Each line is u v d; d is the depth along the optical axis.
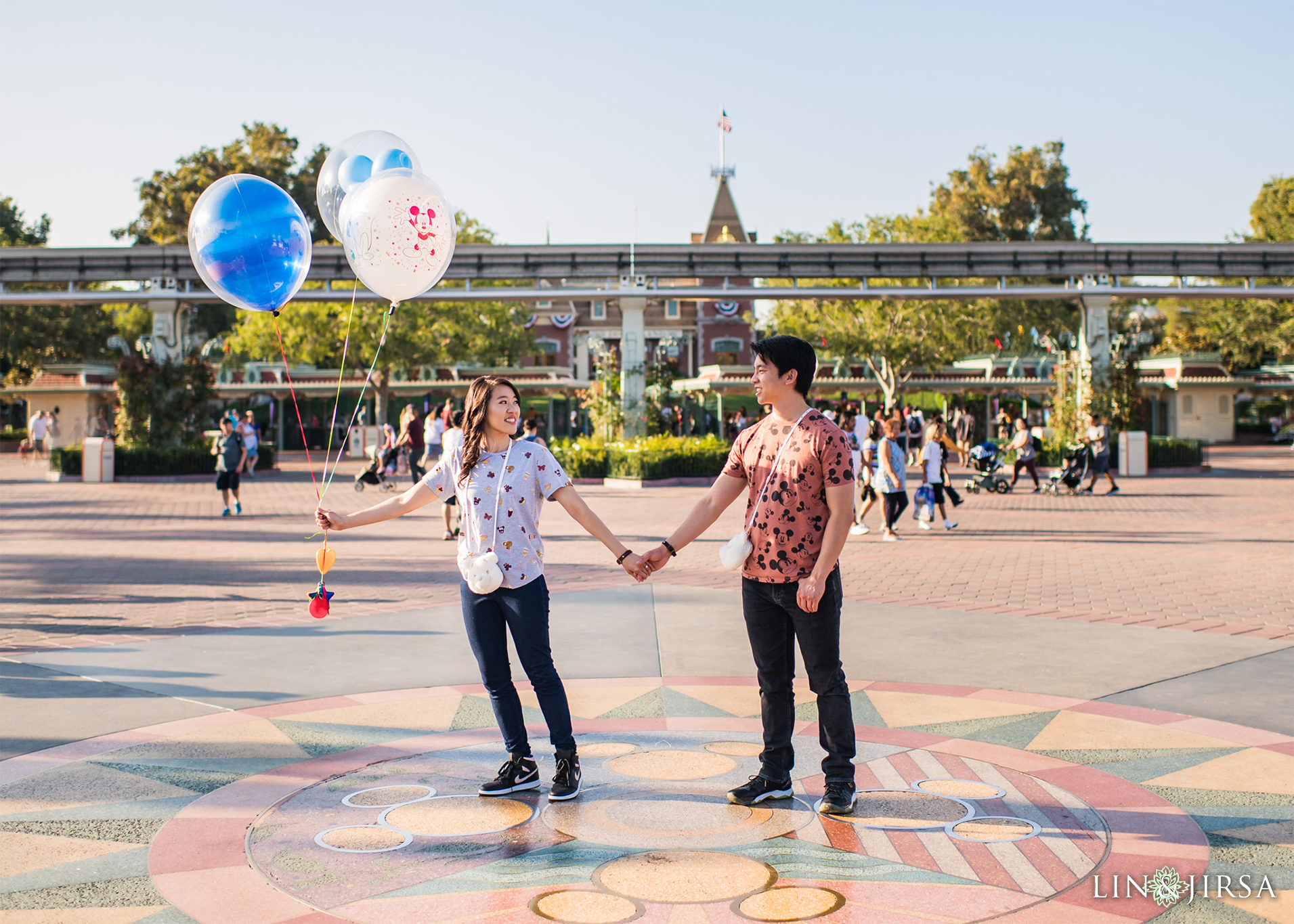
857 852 3.37
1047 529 14.28
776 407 3.87
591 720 5.04
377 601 8.49
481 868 3.28
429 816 3.74
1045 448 28.09
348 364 41.41
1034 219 54.81
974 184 55.75
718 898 3.04
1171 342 56.31
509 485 3.90
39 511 17.61
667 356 29.36
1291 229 50.44
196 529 14.79
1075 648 6.60
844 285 40.44
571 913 2.94
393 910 2.99
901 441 30.53
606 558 11.20
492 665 3.97
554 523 15.09
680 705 5.29
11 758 4.45
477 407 3.92
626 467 23.81
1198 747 4.52
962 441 38.25
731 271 28.31
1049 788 4.00
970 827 3.60
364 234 4.50
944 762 4.34
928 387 45.12
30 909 3.00
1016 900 3.01
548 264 28.28
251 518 16.48
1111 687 5.59
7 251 27.86
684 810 3.78
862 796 3.92
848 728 3.75
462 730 4.87
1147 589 9.05
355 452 40.53
